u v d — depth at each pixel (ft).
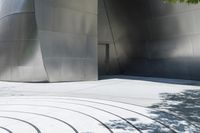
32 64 56.34
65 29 57.88
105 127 21.44
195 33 61.41
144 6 68.28
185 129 20.83
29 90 44.75
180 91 43.24
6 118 24.50
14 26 58.44
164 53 69.46
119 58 81.66
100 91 43.57
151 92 42.19
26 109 28.66
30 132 20.06
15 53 58.23
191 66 64.28
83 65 61.00
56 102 33.12
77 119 24.12
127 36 76.54
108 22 77.61
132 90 44.75
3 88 47.29
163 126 21.71
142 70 76.28
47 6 55.06
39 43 55.11
